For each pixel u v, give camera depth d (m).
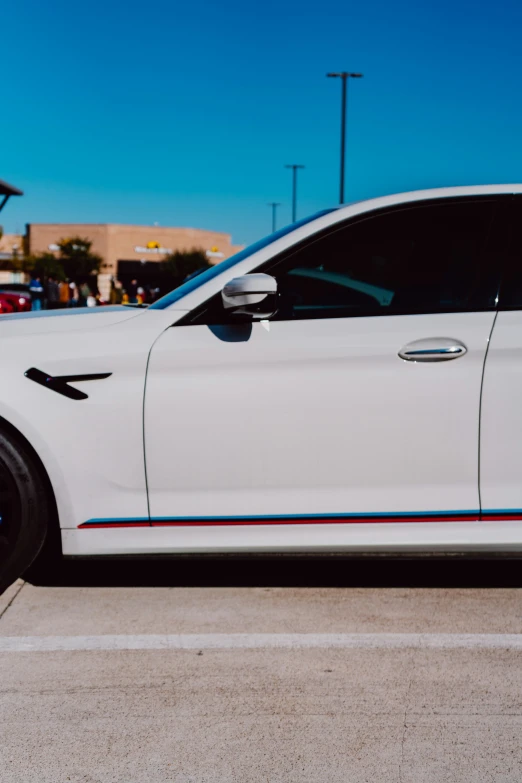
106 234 73.31
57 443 3.25
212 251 76.62
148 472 3.28
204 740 2.48
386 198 3.46
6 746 2.45
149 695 2.75
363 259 3.37
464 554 3.33
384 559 3.34
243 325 3.28
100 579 3.83
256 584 3.78
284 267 3.36
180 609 3.48
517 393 3.24
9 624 3.32
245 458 3.27
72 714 2.63
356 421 3.24
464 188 3.48
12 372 3.25
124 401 3.26
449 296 3.32
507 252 3.36
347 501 3.29
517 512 3.29
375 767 2.34
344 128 26.27
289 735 2.51
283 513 3.29
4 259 61.72
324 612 3.46
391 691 2.78
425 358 3.23
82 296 24.05
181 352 3.27
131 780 2.28
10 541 3.30
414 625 3.32
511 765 2.35
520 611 3.47
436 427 3.25
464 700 2.72
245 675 2.90
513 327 3.26
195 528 3.31
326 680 2.86
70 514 3.30
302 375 3.24
